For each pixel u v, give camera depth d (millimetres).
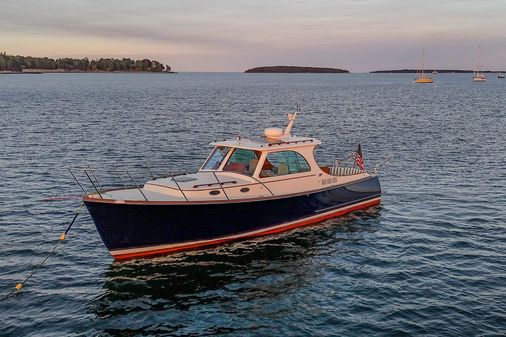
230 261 13719
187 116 55469
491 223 17031
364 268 13453
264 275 12945
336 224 16875
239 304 11453
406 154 30547
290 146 16172
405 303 11477
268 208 15172
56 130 41062
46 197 19953
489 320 10664
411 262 13836
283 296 11867
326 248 14797
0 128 41875
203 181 14914
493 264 13648
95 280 12570
